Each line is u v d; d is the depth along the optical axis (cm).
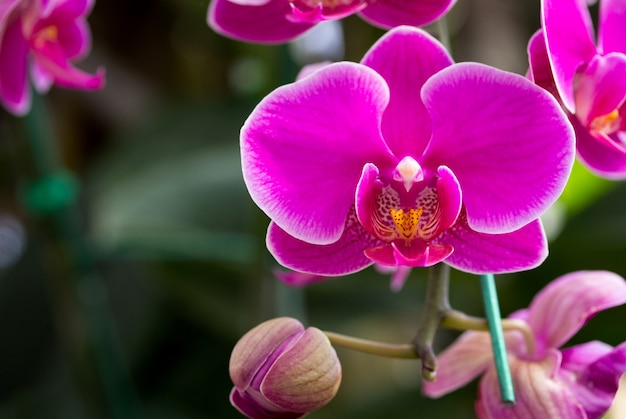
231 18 62
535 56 58
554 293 63
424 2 58
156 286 91
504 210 57
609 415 100
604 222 81
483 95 56
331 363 57
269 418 58
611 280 62
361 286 88
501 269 57
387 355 58
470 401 88
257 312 75
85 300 76
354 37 86
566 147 56
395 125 58
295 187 57
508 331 63
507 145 57
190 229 81
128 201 82
